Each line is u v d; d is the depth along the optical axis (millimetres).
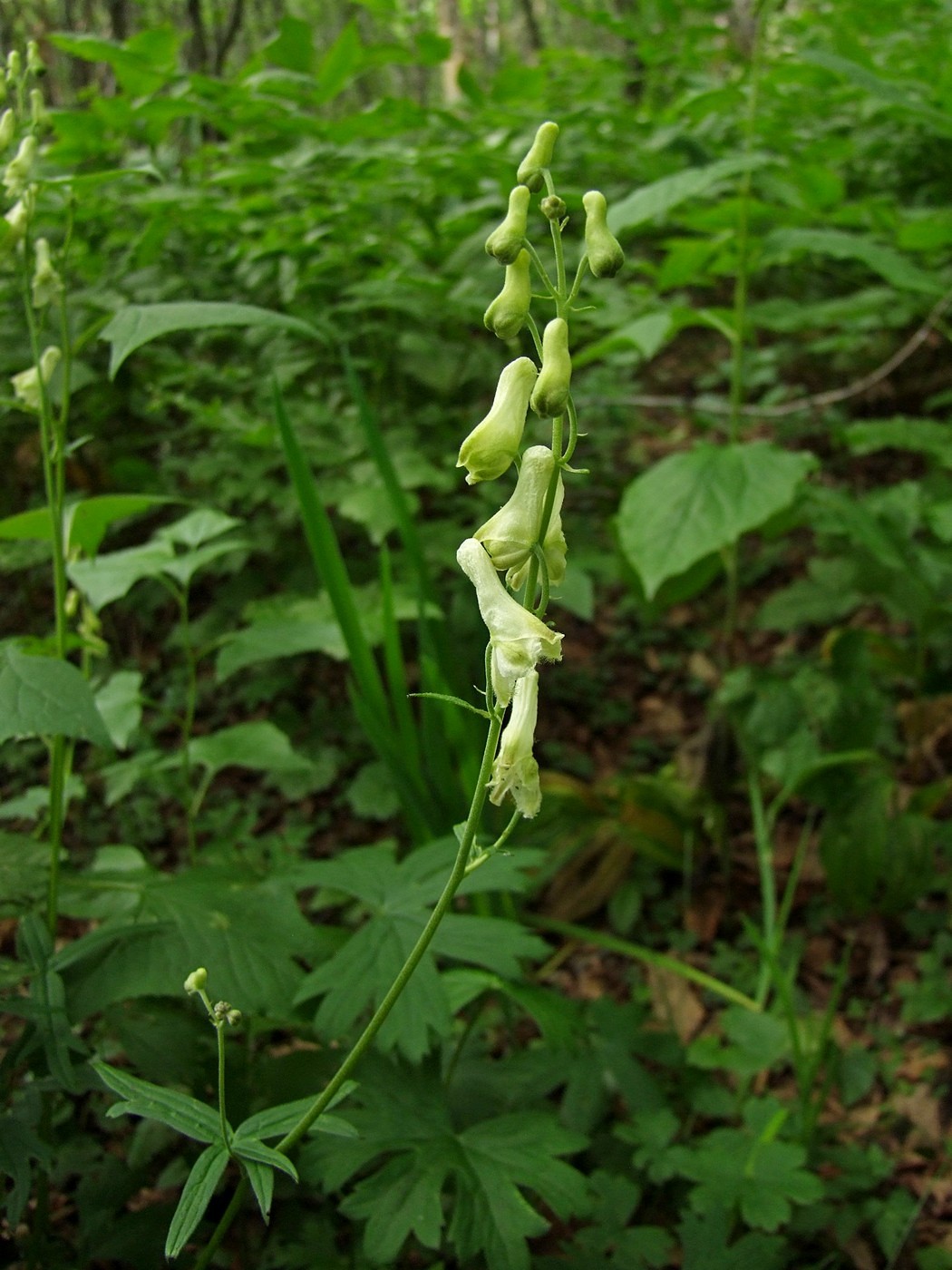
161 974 2035
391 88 11195
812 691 3461
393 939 2135
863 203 3980
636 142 5066
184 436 4605
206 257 4660
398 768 2721
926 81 4949
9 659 1825
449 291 4152
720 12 4855
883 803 3330
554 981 3377
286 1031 2902
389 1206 1879
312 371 4559
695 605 5031
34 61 2125
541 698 4582
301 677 4418
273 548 4074
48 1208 2242
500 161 4172
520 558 1463
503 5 16266
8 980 1886
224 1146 1495
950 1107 2830
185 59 8133
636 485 3121
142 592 4465
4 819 3799
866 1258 2473
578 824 3631
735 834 3908
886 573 3781
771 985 3217
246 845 3562
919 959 3254
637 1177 2549
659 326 3129
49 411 2178
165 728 4281
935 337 5801
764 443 3107
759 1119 2574
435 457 4262
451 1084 2439
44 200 3295
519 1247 1838
